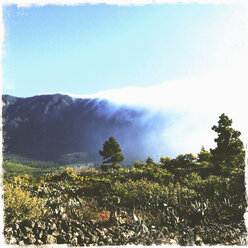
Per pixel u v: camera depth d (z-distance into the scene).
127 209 7.72
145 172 15.50
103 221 6.04
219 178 10.18
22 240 4.41
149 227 5.93
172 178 14.86
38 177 14.58
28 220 4.99
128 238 5.09
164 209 7.36
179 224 6.38
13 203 5.31
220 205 7.63
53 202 7.45
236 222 6.61
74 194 10.77
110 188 10.86
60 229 5.07
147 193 8.55
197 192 9.18
